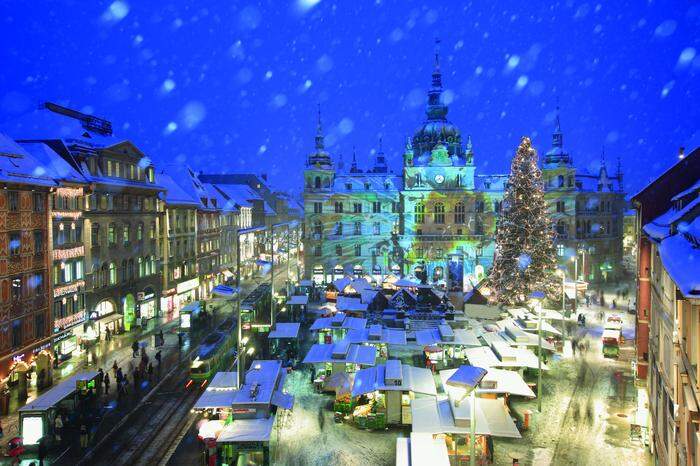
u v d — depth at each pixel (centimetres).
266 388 3303
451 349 5022
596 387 4344
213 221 9694
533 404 3978
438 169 10162
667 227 2655
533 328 5453
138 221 6681
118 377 4125
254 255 12531
